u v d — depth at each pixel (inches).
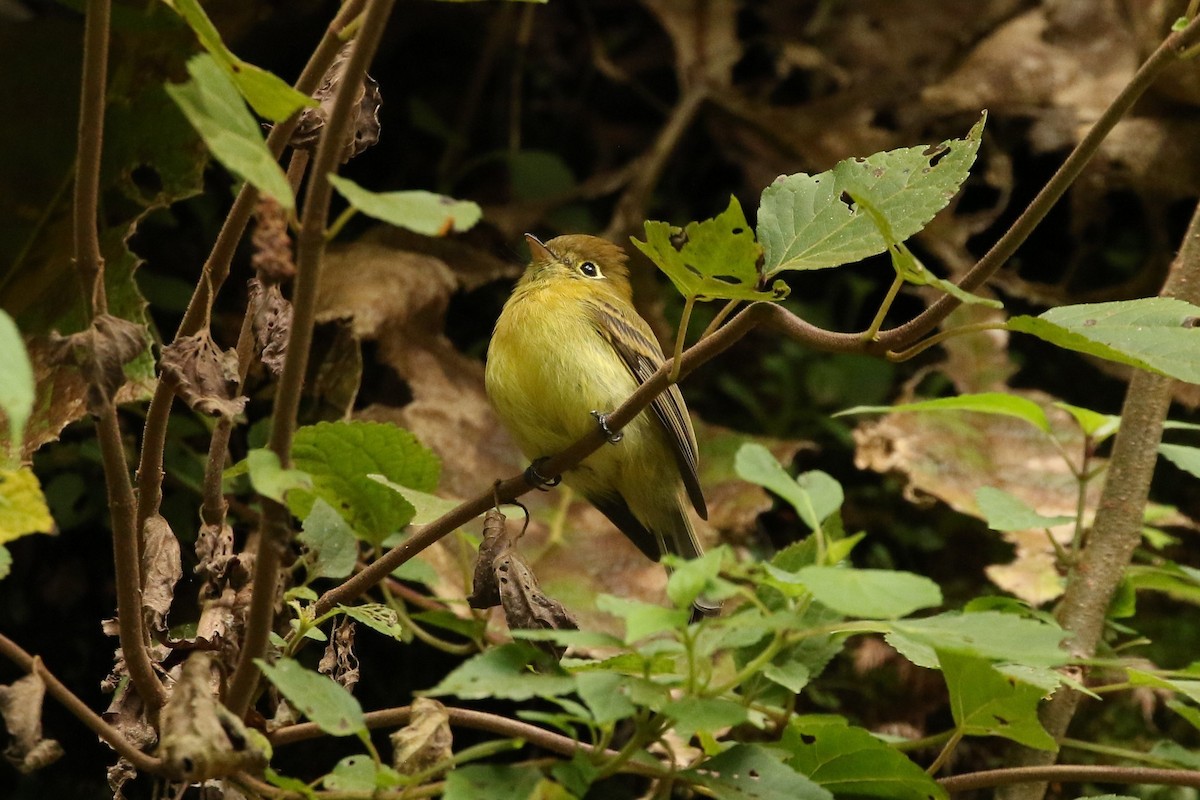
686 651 157.6
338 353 389.7
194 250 442.3
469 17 510.6
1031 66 503.2
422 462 215.2
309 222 142.9
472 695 155.1
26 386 108.9
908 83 515.2
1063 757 377.4
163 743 158.1
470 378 415.2
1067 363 473.1
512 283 481.7
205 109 126.5
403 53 522.3
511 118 517.0
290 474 144.7
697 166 524.7
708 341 193.2
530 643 195.0
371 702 397.1
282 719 217.0
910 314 497.7
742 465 177.3
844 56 526.6
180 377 171.3
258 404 396.8
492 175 515.2
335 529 206.5
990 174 486.9
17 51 376.8
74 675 389.7
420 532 215.6
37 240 368.2
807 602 162.7
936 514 434.6
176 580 207.2
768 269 190.7
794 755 199.8
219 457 211.3
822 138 510.6
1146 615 409.1
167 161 354.0
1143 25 490.3
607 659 183.5
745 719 150.6
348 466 212.5
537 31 542.0
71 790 382.9
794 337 186.9
